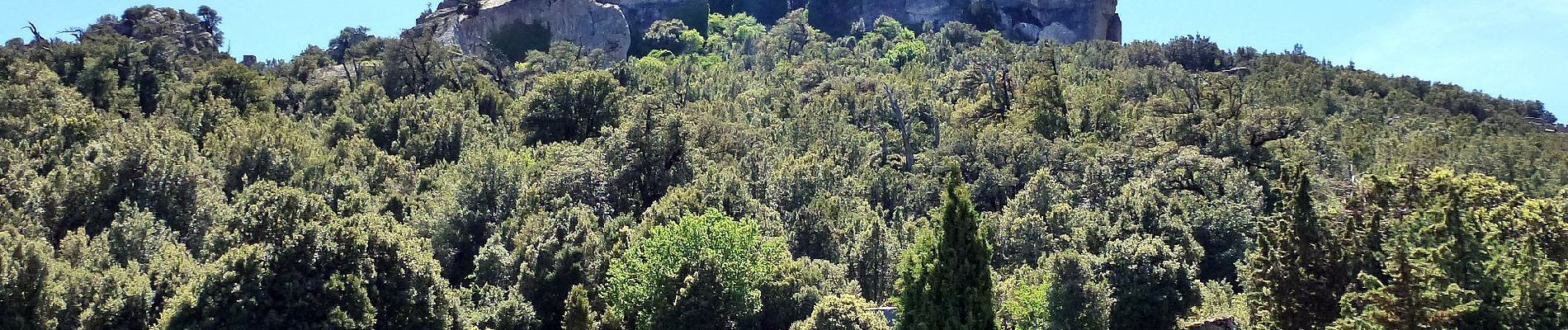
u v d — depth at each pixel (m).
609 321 57.03
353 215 59.94
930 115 138.25
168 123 111.25
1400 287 49.34
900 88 151.00
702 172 94.06
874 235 73.25
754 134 115.94
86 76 128.00
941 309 49.72
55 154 88.81
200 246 70.25
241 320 51.06
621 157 92.75
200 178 80.88
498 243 71.56
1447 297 47.88
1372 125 148.00
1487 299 48.97
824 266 69.44
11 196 73.56
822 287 66.31
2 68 125.81
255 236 56.06
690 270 62.00
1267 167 107.81
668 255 62.81
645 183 92.50
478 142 112.12
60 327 54.22
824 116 129.50
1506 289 49.12
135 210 70.69
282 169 92.50
